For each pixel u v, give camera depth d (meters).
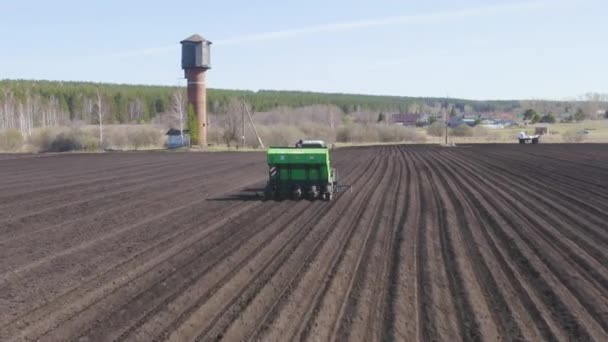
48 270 15.24
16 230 20.86
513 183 37.03
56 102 182.50
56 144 83.81
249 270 15.12
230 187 34.69
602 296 13.28
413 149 84.69
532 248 18.09
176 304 12.38
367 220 22.84
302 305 12.34
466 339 10.69
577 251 17.62
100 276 14.63
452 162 56.88
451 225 21.95
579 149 78.44
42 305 12.40
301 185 28.28
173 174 43.97
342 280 14.29
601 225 22.00
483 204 27.39
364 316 11.77
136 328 10.98
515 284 14.19
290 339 10.51
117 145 88.56
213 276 14.52
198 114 86.06
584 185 35.75
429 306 12.36
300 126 114.81
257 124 104.62
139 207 26.38
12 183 37.38
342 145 102.81
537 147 85.38
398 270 15.23
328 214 24.08
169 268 15.38
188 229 20.81
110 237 19.45
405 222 22.50
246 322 11.34
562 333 10.99
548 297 13.18
